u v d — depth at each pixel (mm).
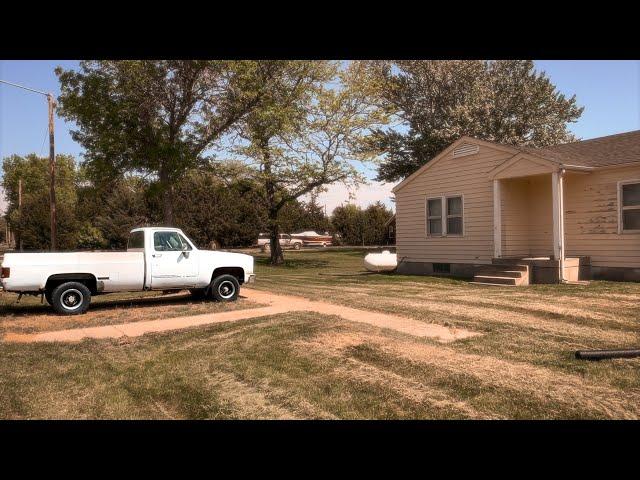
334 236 61375
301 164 25141
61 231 35531
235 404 4906
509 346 6793
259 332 7945
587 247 15055
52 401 5125
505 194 16328
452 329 7996
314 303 11203
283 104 22969
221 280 11828
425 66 35812
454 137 33750
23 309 11305
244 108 21516
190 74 19344
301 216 51594
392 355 6371
